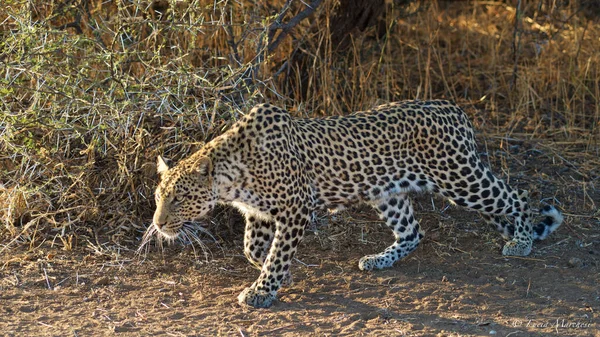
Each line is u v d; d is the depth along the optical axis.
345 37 14.07
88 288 9.37
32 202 10.78
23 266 9.80
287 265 9.12
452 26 16.91
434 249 10.58
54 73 11.20
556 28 16.19
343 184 9.54
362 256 10.45
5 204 10.65
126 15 12.50
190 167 8.84
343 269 10.05
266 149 8.95
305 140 9.31
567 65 15.10
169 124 11.06
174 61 11.12
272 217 9.16
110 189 10.77
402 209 10.18
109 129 10.62
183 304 9.00
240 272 9.97
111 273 9.75
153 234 10.55
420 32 16.41
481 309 8.91
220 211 11.02
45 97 10.89
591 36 15.71
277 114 9.12
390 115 9.67
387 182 9.70
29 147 10.56
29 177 10.62
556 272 9.87
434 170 9.73
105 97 10.70
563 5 16.25
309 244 10.74
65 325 8.36
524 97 14.25
